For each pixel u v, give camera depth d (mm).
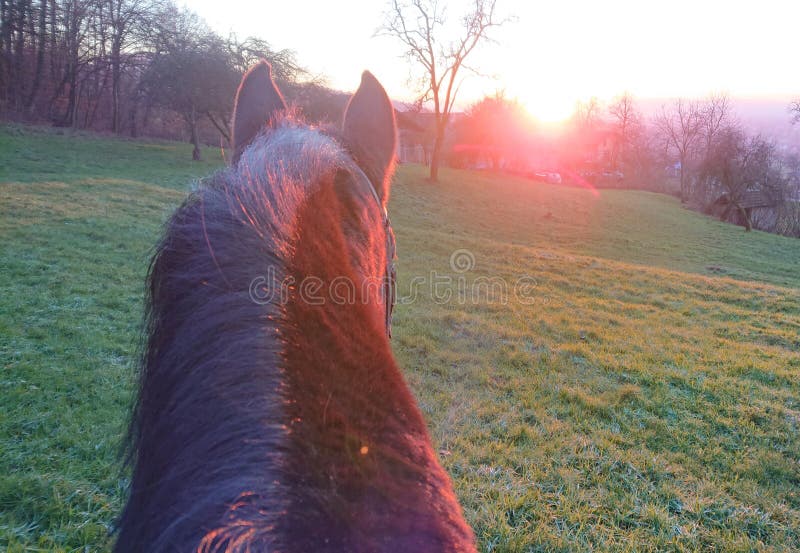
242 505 561
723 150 41812
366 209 1062
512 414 5555
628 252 23891
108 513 3312
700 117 52562
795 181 43125
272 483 577
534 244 23516
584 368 7270
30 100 38375
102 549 2920
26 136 30516
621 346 8352
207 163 30469
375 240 1055
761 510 4145
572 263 16578
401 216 26578
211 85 29891
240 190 934
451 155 60188
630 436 5262
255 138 1230
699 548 3572
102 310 7277
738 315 11422
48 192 15430
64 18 38719
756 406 6215
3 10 35844
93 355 5801
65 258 9516
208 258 821
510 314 10039
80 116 42906
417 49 35469
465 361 7250
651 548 3516
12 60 36656
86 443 4070
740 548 3594
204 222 894
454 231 24562
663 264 21656
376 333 797
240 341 701
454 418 5363
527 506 3879
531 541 3471
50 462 3812
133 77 43500
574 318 10031
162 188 18828
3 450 3875
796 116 37938
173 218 1000
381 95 1546
